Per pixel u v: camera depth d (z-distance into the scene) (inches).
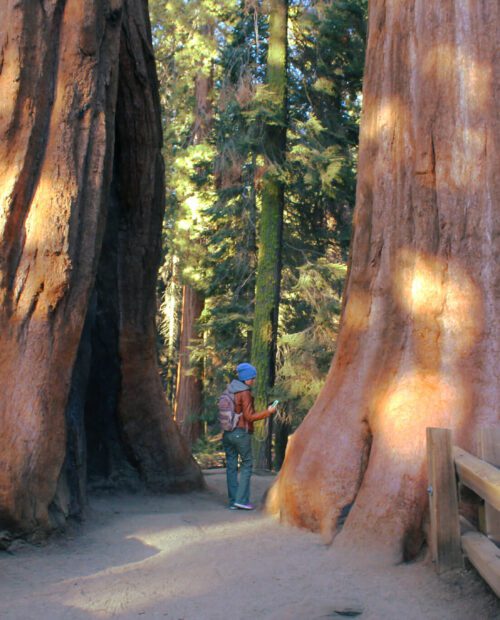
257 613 168.2
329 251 850.8
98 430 358.3
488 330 234.1
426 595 179.0
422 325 242.2
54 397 242.7
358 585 187.8
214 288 837.2
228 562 207.0
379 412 239.0
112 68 277.0
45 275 243.9
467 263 241.8
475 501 196.5
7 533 226.2
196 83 969.5
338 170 673.0
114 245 354.3
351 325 265.3
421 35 262.1
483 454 207.5
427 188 251.6
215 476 456.1
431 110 254.2
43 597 180.4
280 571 198.2
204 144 888.3
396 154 261.9
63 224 247.4
